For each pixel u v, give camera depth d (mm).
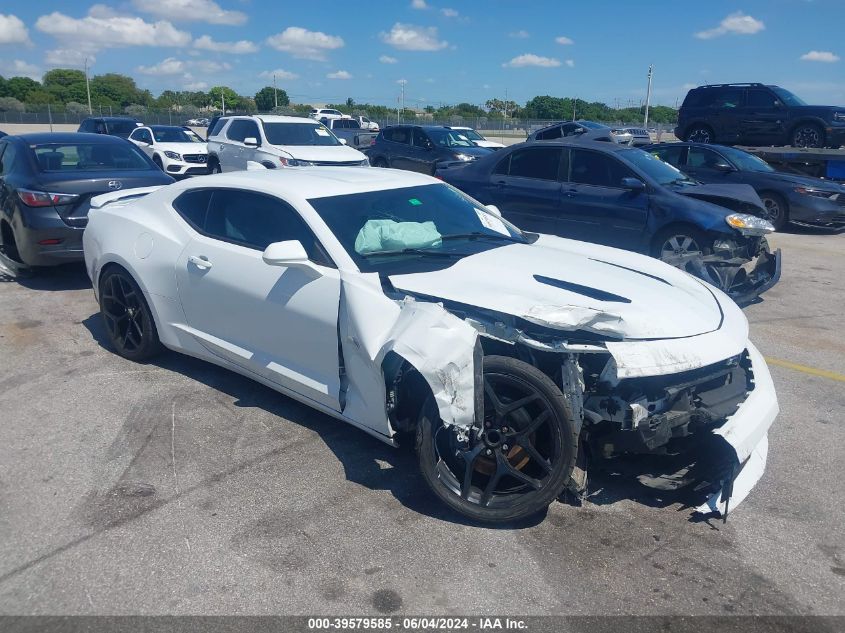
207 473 3779
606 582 2975
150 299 4898
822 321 6965
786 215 11961
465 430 3195
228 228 4504
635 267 4285
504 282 3648
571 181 8672
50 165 7398
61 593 2846
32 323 6277
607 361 3328
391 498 3578
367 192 4445
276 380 4215
